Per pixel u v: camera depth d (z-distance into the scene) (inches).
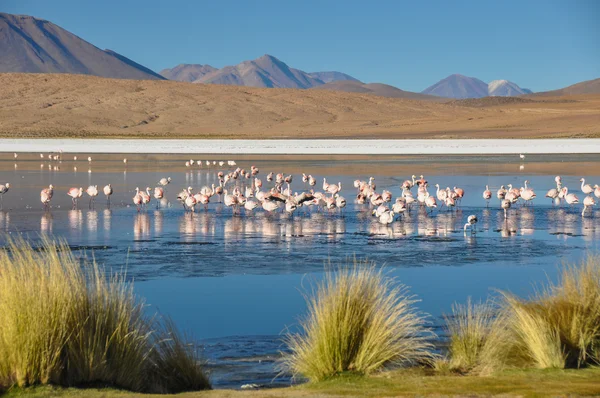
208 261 671.1
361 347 346.6
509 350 370.6
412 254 712.4
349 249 741.3
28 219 952.9
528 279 593.6
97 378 312.2
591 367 345.1
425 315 477.1
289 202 985.5
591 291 393.4
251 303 513.3
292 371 365.4
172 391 329.4
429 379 323.3
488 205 1153.4
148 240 789.9
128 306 346.0
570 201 1109.1
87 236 812.0
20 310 308.7
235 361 386.9
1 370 303.3
